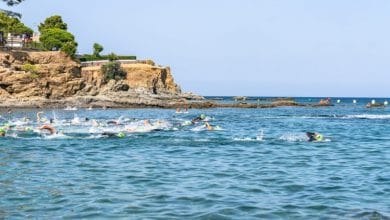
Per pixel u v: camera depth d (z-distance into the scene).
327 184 18.61
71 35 133.00
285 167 22.98
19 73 102.56
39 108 97.44
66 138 36.38
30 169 22.02
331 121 64.88
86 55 142.88
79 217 13.70
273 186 18.17
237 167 22.88
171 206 14.94
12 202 15.38
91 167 22.66
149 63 137.12
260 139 37.03
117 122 51.12
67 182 18.72
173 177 20.02
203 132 43.25
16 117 65.75
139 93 114.25
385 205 15.25
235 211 14.42
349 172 21.56
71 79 110.81
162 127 47.06
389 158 26.50
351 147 32.06
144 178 19.72
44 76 108.19
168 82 133.88
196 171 21.62
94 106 102.44
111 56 137.25
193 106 108.94
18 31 133.75
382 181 19.28
